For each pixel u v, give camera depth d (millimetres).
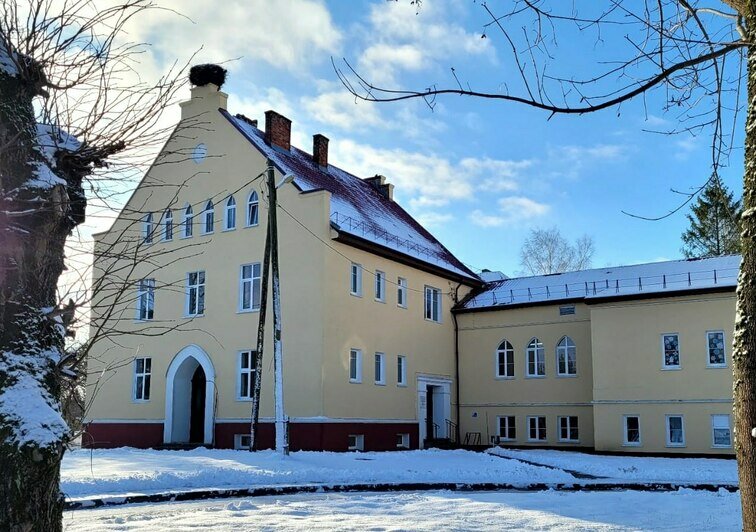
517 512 12805
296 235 30188
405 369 34281
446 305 38844
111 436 33625
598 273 38000
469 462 25891
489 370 38031
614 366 32625
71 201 5566
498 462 26172
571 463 26734
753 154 5637
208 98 33625
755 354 5344
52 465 4734
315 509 13266
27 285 4930
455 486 19406
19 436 4609
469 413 38219
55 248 5203
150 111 5781
